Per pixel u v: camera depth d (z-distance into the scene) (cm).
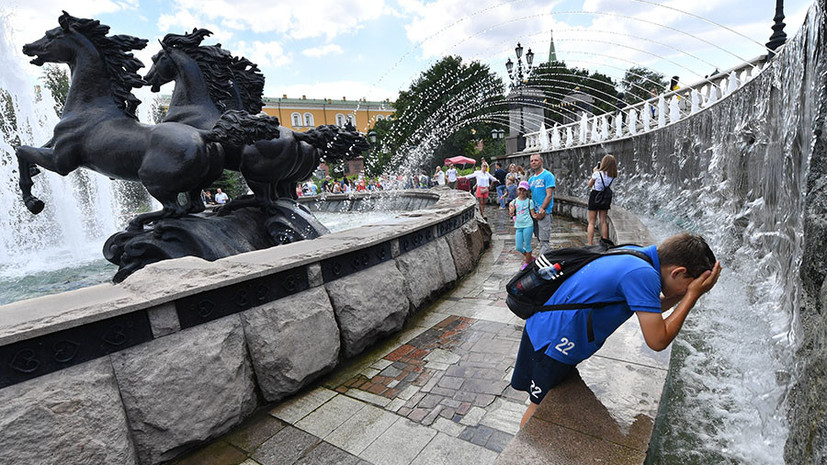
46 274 553
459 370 315
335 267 331
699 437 206
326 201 1459
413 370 320
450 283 522
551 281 181
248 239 482
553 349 181
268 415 270
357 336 337
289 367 283
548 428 171
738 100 529
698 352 289
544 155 1775
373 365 331
